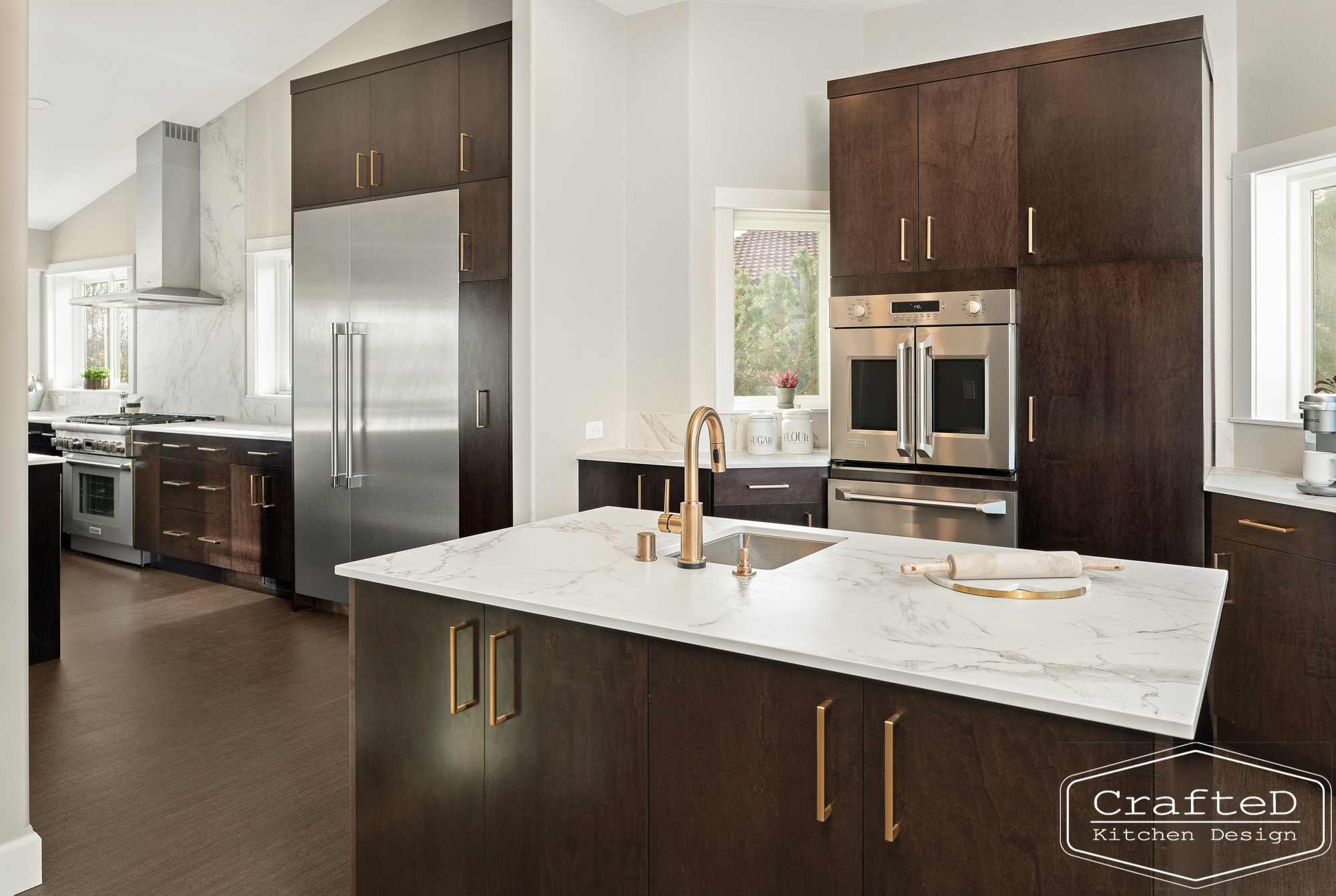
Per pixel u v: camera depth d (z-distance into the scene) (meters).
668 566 1.88
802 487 3.80
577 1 4.00
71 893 2.13
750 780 1.41
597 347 4.23
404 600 1.80
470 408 4.01
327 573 4.50
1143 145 3.17
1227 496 2.99
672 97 4.23
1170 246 3.15
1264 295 3.40
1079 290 3.29
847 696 1.31
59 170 6.25
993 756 1.20
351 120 4.33
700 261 4.21
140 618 4.49
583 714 1.58
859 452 3.72
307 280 4.51
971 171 3.46
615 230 4.32
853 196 3.71
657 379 4.35
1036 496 3.40
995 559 1.67
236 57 5.28
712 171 4.19
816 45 4.23
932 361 3.54
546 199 3.87
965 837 1.23
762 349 4.37
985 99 3.43
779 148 4.22
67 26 4.82
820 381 4.38
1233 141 3.47
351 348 4.35
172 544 5.28
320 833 2.41
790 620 1.48
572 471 4.09
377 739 1.86
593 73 4.13
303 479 4.55
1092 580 1.73
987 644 1.34
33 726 3.12
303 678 3.62
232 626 4.35
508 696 1.66
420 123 4.11
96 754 2.90
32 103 5.41
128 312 6.67
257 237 5.67
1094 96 3.24
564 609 1.56
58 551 3.84
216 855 2.31
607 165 4.25
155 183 5.79
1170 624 1.43
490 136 3.91
